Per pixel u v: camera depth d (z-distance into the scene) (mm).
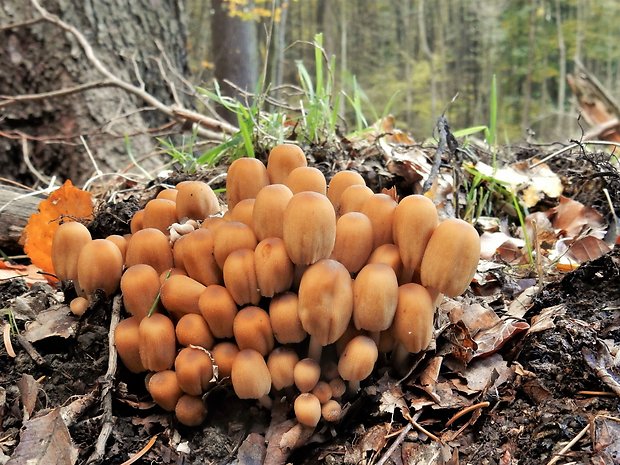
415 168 409
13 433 237
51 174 659
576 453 203
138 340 234
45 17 565
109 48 669
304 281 216
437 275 217
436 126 416
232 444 237
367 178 410
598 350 238
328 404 228
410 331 220
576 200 433
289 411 241
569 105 2164
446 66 2611
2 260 382
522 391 236
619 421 208
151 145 693
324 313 213
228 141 427
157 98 720
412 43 2801
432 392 239
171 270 244
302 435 231
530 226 411
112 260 249
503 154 526
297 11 2496
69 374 259
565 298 286
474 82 2551
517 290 308
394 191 275
